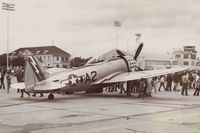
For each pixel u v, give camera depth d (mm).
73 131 11133
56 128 11656
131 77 25188
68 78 22578
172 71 25609
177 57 115938
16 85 22406
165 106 18922
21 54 132000
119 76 25984
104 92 30359
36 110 16531
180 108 17984
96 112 16047
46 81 20734
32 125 12203
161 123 12914
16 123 12617
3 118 13859
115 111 16484
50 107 17844
